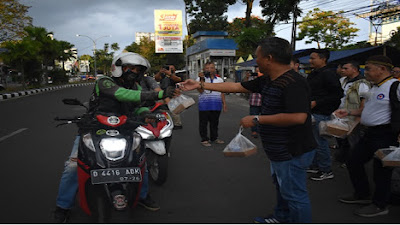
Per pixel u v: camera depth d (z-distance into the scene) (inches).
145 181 134.2
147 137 159.8
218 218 131.8
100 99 119.6
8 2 912.9
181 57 2082.9
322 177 178.7
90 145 109.6
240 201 149.9
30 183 173.0
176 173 191.8
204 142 265.6
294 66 198.1
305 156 98.2
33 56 1015.0
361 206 143.9
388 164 119.6
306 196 101.7
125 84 124.0
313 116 174.2
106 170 104.5
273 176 118.0
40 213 135.9
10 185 169.8
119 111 122.9
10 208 141.2
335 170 196.5
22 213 135.9
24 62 1021.2
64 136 294.2
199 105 262.8
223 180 179.3
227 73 1325.0
